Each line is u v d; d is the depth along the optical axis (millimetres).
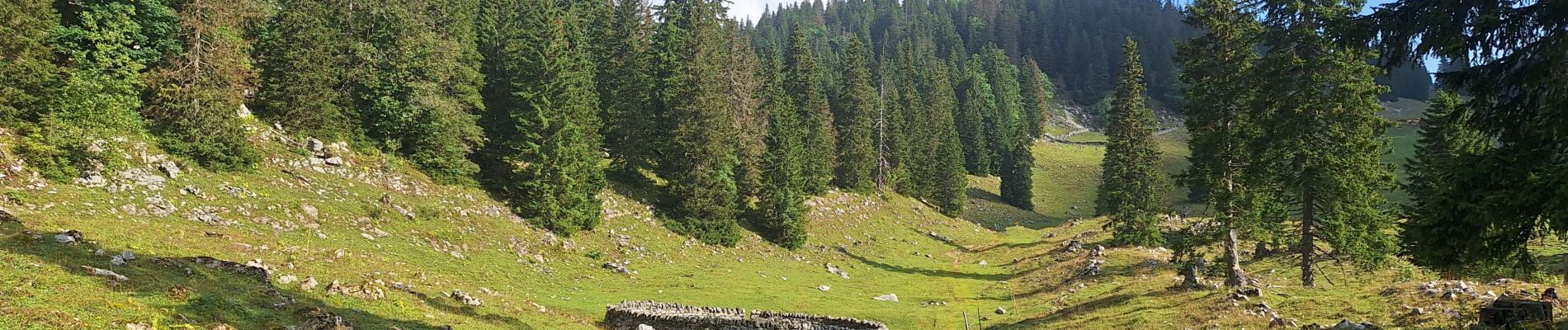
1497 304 14266
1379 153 26969
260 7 40844
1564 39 10969
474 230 39344
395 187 40531
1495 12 11250
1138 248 52625
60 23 34000
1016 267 57094
